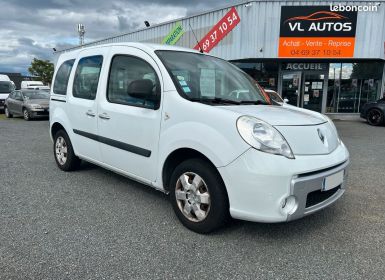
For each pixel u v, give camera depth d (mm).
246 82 4402
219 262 2816
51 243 3066
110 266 2717
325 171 3039
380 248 3092
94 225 3465
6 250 2926
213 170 3100
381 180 5285
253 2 14148
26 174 5309
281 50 14516
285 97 16297
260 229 3434
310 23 14250
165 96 3475
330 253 2994
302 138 3010
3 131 10930
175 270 2688
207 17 15938
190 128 3188
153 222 3561
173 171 3562
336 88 16172
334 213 3895
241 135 2863
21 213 3734
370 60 15297
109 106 4148
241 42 14719
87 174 5309
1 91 20125
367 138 10055
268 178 2748
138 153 3777
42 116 15320
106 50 4445
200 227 3246
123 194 4410
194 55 4145
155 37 19141
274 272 2691
